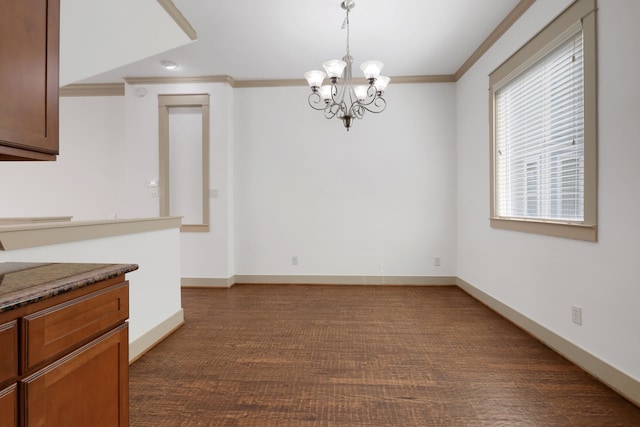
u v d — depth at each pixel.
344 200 4.79
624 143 1.96
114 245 2.29
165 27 2.89
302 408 1.89
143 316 2.63
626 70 1.94
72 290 1.09
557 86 2.62
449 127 4.69
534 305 2.88
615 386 2.03
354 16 3.16
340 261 4.80
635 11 1.88
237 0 2.88
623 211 1.97
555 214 2.67
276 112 4.80
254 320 3.35
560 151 2.60
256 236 4.86
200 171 4.77
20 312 0.93
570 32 2.40
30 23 1.25
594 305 2.20
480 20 3.24
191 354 2.58
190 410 1.87
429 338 2.88
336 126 4.77
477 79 3.97
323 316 3.46
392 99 4.72
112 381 1.28
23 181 4.97
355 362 2.44
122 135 4.91
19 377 0.93
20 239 1.57
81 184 4.95
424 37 3.57
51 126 1.35
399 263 4.76
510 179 3.35
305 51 3.89
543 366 2.36
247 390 2.08
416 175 4.73
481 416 1.81
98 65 2.54
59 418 1.04
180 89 4.66
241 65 4.28
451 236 4.71
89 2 2.15
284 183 4.82
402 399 1.98
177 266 3.18
